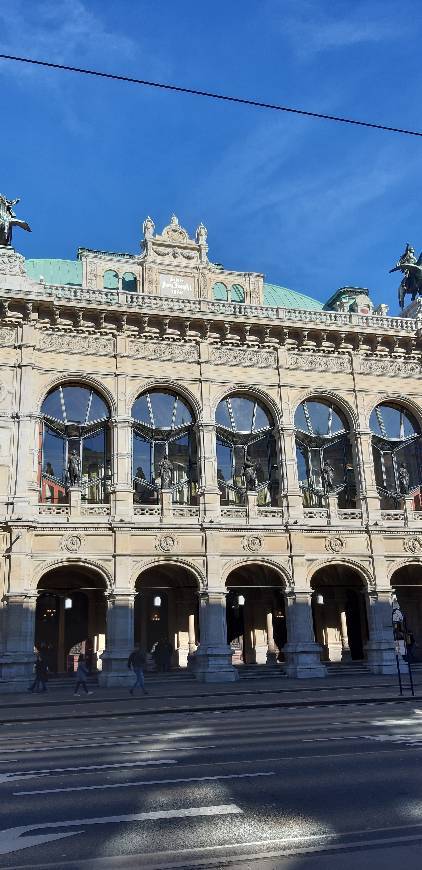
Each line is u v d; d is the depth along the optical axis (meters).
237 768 13.39
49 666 41.22
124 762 14.48
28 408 37.88
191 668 40.22
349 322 45.34
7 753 16.45
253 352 42.97
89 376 39.62
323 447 44.12
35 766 14.37
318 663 38.59
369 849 8.35
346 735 17.77
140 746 16.88
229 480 41.69
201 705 27.05
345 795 10.99
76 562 36.75
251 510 40.12
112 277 45.31
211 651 36.94
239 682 36.41
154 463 40.69
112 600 36.72
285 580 39.75
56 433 39.41
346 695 29.59
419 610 47.00
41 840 9.02
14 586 35.06
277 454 42.22
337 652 45.75
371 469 43.22
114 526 37.41
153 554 37.84
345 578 46.47
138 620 43.69
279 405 42.44
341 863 7.88
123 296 40.81
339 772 12.76
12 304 38.75
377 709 24.80
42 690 33.59
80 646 42.22
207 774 12.87
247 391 42.47
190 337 41.78
